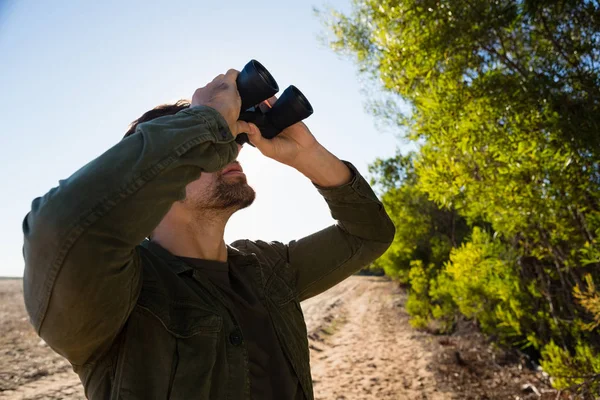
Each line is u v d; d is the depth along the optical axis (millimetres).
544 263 5402
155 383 1061
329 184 1711
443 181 3941
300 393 1346
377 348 10477
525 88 3484
